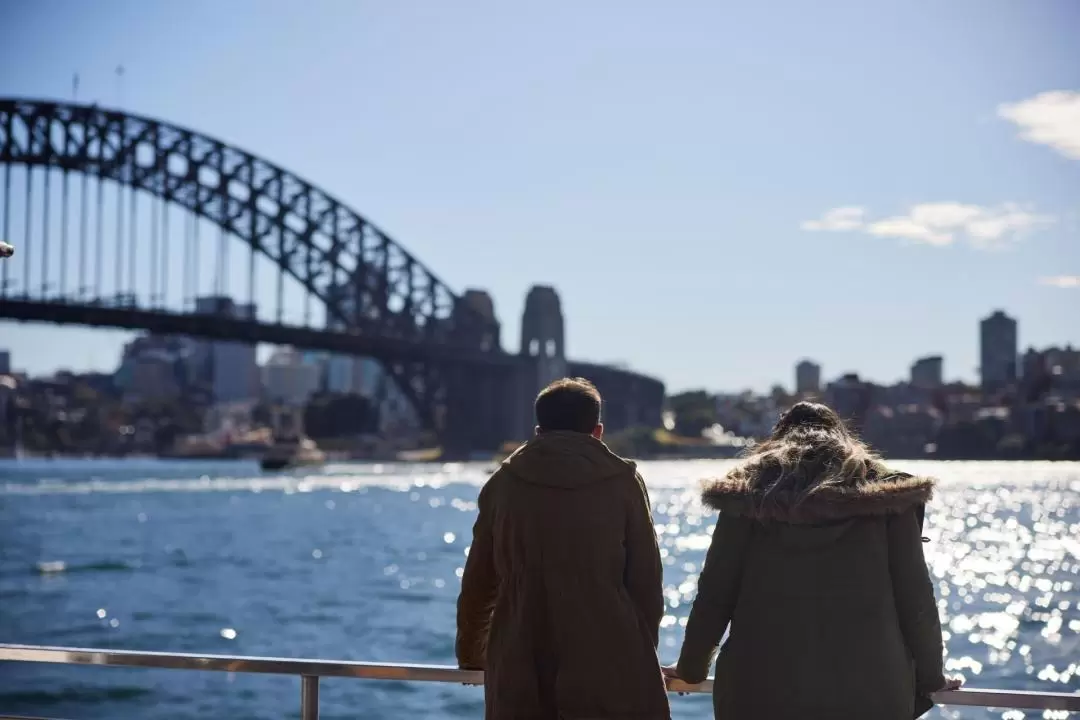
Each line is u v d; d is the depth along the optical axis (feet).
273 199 509.76
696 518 261.85
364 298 556.10
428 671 15.16
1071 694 13.78
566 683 13.61
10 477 627.87
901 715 13.00
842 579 13.14
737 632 13.47
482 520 14.48
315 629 103.04
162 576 155.02
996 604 110.83
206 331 480.23
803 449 13.58
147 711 60.18
